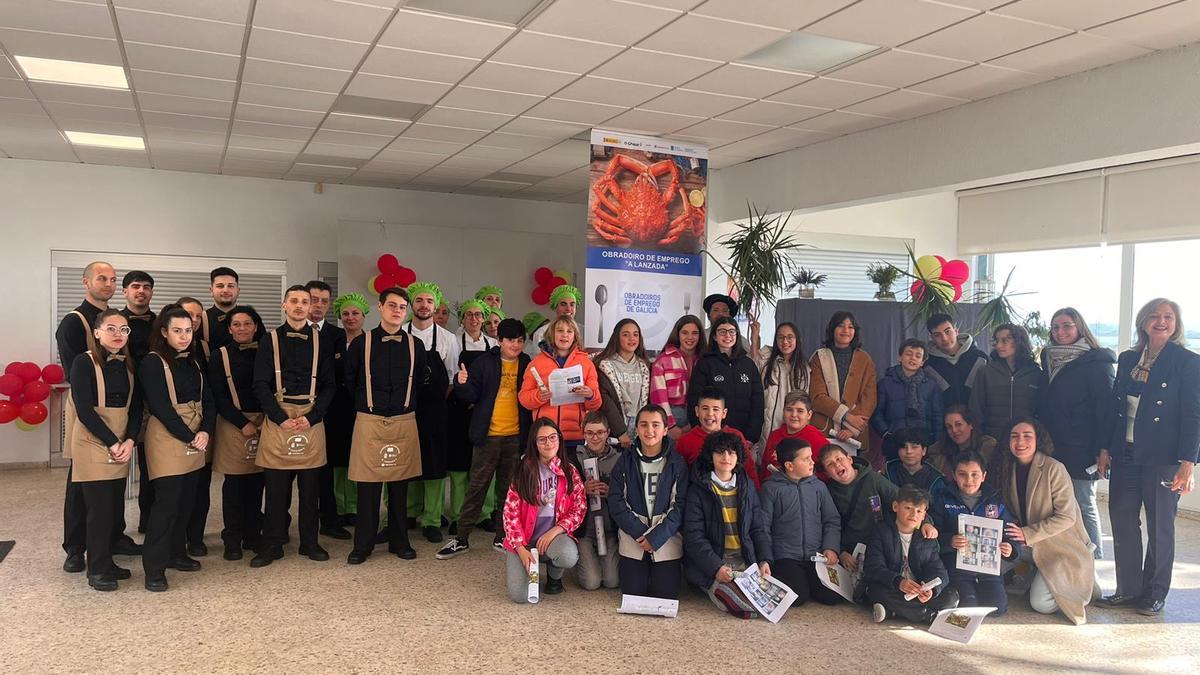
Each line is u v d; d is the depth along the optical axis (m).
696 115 6.48
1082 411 4.91
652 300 7.21
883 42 4.73
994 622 4.39
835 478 4.80
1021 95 5.66
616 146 7.03
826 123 6.70
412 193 10.41
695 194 7.41
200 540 5.36
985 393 5.32
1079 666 3.81
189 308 5.50
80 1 4.21
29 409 8.03
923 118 6.41
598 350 6.92
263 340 5.09
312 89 5.86
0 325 8.62
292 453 5.11
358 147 7.89
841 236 10.15
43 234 8.75
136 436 4.68
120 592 4.61
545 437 4.54
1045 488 4.58
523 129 7.05
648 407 4.57
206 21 4.50
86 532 4.76
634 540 4.55
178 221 9.28
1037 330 8.58
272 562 5.21
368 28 4.59
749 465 5.00
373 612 4.35
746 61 5.12
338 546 5.64
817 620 4.34
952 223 10.70
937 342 5.86
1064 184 8.67
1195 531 6.71
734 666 3.72
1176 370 4.48
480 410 5.45
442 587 4.80
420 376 5.38
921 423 5.46
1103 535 6.37
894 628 4.25
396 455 5.22
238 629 4.07
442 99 6.10
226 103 6.29
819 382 5.61
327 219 9.98
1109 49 4.84
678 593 4.66
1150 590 4.60
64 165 8.80
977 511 4.59
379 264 9.36
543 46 4.86
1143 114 4.95
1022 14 4.28
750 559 4.52
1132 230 7.93
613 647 3.92
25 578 4.84
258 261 9.66
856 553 4.66
